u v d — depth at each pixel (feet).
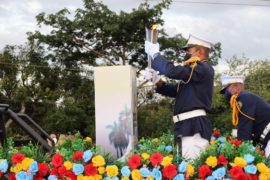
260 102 17.34
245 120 17.21
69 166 11.90
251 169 11.93
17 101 64.03
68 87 67.10
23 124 12.58
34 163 11.78
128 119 17.43
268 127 17.20
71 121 60.49
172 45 63.10
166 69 14.39
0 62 65.26
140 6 63.41
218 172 11.80
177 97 15.24
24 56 67.41
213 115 66.33
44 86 66.90
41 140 12.76
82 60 67.87
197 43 15.26
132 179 12.03
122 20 61.98
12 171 11.82
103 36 64.03
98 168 11.96
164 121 60.80
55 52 68.08
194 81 14.74
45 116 64.49
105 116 17.67
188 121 14.74
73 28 63.93
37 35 66.39
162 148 12.93
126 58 65.31
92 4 64.64
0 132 12.31
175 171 11.84
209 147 13.00
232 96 17.62
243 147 12.73
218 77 67.56
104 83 17.65
